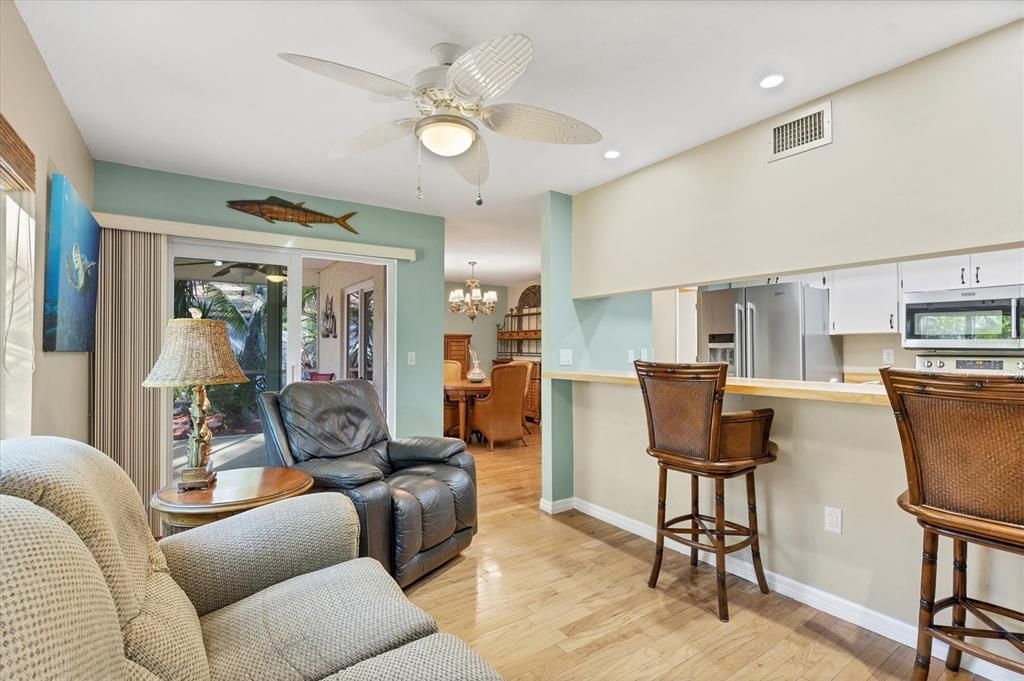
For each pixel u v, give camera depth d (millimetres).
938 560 1977
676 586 2535
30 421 1917
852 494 2215
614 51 2010
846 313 4203
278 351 3900
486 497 4109
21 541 625
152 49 1986
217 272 3660
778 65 2119
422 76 1913
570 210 3914
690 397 2297
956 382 1446
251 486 2094
